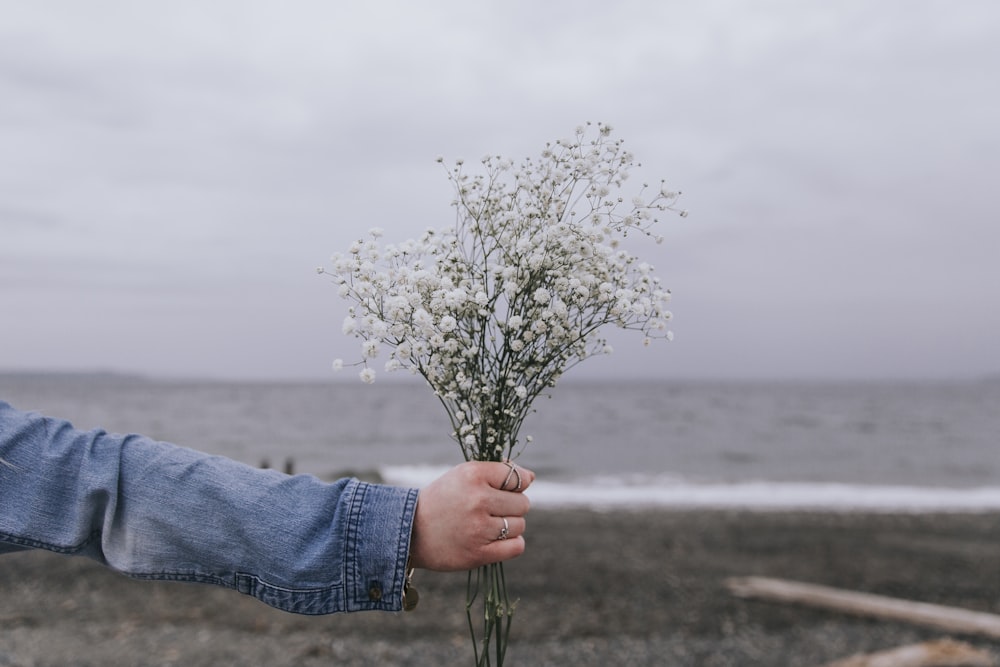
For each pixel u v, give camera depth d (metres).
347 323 1.25
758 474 23.69
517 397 1.37
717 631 7.48
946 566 10.10
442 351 1.31
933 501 17.16
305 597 1.18
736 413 57.16
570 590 8.71
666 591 8.73
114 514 1.19
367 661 6.62
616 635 7.35
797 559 10.38
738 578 9.27
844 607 7.99
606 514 13.96
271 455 29.58
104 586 8.58
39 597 8.20
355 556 1.18
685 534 11.91
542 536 11.58
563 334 1.34
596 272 1.39
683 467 25.75
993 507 15.97
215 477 1.21
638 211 1.38
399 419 49.22
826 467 25.84
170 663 6.47
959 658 6.13
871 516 14.07
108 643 6.91
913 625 7.61
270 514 1.19
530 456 29.47
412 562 1.22
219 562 1.19
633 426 45.03
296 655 6.71
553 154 1.39
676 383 154.12
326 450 31.12
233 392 81.56
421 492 1.22
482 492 1.20
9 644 6.81
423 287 1.29
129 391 83.75
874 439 37.75
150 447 1.24
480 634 7.26
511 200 1.39
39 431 1.22
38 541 1.16
